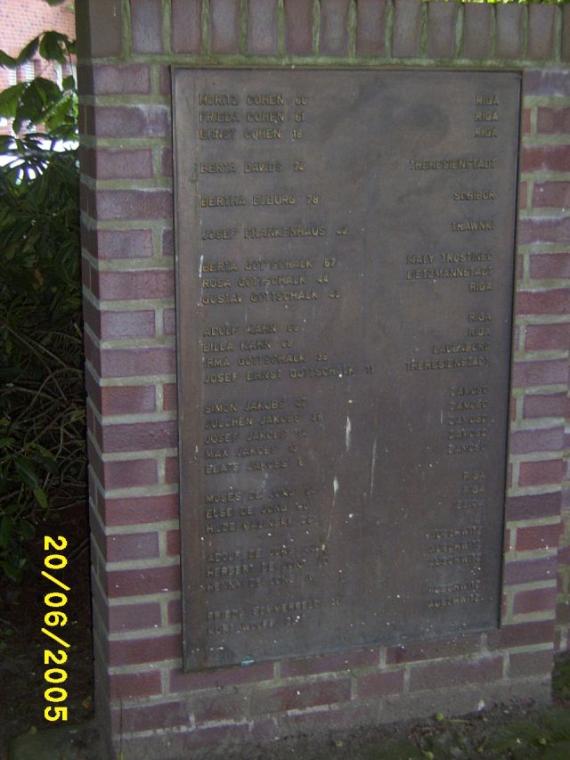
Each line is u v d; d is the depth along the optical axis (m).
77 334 3.99
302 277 2.40
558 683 2.93
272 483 2.50
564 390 2.64
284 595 2.57
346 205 2.39
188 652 2.53
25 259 3.77
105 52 2.19
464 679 2.76
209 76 2.25
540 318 2.59
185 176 2.28
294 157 2.34
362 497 2.57
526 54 2.43
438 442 2.59
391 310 2.48
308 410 2.48
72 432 4.12
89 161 2.33
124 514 2.43
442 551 2.66
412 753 2.61
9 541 3.53
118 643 2.50
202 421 2.42
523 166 2.48
